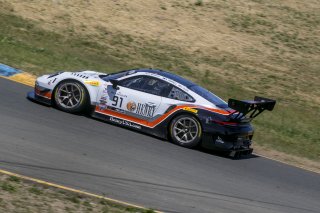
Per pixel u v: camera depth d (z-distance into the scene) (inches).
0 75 2153.1
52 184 1240.2
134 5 3791.8
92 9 3580.2
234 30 3816.4
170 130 1759.4
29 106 1787.6
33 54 2623.0
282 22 4136.3
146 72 1840.6
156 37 3435.0
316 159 2039.9
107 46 3139.8
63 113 1788.9
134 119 1793.8
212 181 1486.2
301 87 3216.0
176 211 1240.2
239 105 1683.1
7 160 1316.4
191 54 3324.3
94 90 1814.7
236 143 1745.8
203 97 1782.7
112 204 1202.0
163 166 1514.5
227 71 3203.7
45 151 1429.6
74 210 1133.1
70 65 2608.3
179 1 4047.7
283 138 2258.9
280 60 3545.8
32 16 3253.0
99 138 1631.4
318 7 4579.2
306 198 1526.8
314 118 2758.4
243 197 1414.9
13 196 1130.7
